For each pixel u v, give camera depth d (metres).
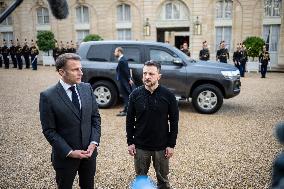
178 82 8.19
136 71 8.33
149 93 3.04
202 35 23.62
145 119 3.04
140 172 3.19
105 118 7.60
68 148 2.54
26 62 22.73
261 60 16.80
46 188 3.85
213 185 3.93
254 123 7.05
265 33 22.52
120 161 4.76
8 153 5.11
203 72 8.00
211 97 8.05
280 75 18.53
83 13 26.50
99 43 8.88
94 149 2.79
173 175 4.25
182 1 23.75
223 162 4.70
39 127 6.80
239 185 3.91
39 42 24.70
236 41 22.98
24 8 27.92
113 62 8.63
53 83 14.23
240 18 22.70
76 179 4.14
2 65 25.56
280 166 0.45
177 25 24.23
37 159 4.84
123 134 6.20
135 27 25.12
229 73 7.96
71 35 26.89
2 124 7.07
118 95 8.83
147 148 3.10
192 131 6.43
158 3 24.28
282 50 22.19
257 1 22.12
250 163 4.63
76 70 2.58
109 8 25.53
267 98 10.30
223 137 5.99
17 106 9.20
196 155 5.01
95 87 8.70
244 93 11.41
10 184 3.95
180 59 8.27
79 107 2.68
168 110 3.07
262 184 3.91
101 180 4.09
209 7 23.28
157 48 8.48
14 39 28.81
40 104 2.61
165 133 3.11
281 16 21.86
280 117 7.59
